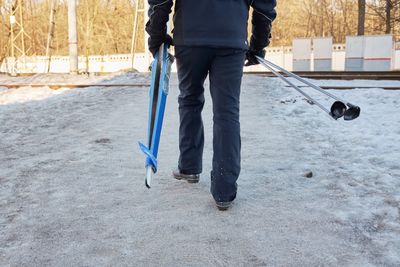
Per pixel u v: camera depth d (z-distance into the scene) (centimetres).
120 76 1441
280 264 241
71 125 648
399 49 2327
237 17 299
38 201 337
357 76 1410
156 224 292
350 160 434
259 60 329
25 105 869
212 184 307
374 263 240
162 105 285
